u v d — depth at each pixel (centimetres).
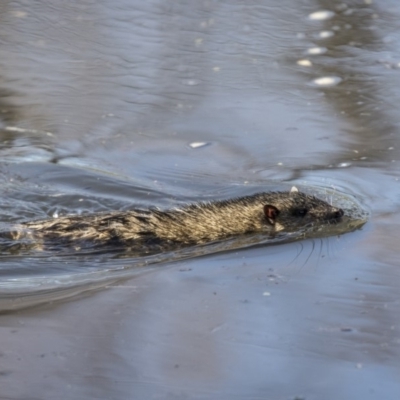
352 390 2178
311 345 2400
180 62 5041
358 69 4869
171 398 2145
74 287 2809
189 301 2675
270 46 5203
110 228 3284
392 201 3512
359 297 2680
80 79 4838
